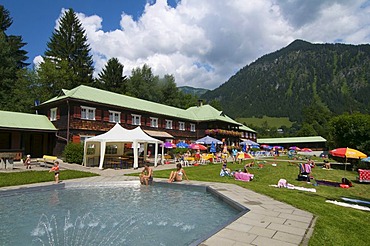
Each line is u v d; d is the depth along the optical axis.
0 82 42.22
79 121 27.66
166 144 29.86
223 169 17.94
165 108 44.03
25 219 8.16
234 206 9.13
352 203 10.27
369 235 6.09
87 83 54.75
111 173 18.17
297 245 5.26
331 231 6.18
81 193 12.23
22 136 26.08
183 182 14.06
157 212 9.05
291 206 8.59
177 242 6.29
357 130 25.08
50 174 15.98
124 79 66.25
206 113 51.19
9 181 13.12
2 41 44.88
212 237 5.62
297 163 32.53
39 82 46.09
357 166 24.80
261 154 52.44
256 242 5.36
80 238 6.57
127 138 21.38
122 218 8.32
